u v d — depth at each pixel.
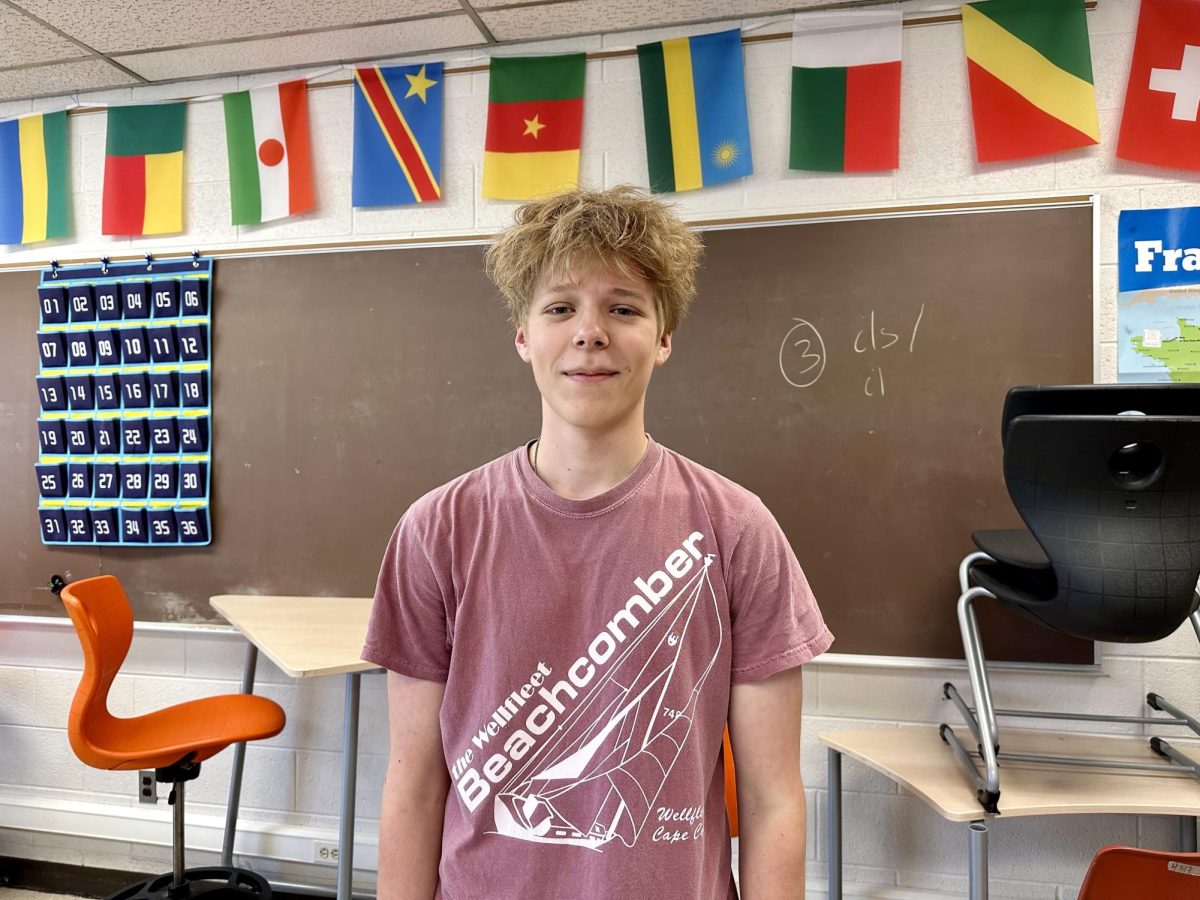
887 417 1.87
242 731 1.81
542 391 0.79
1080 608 1.21
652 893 0.73
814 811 1.93
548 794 0.76
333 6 1.87
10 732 2.34
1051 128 1.79
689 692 0.77
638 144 2.00
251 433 2.19
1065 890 1.83
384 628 0.83
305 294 2.17
